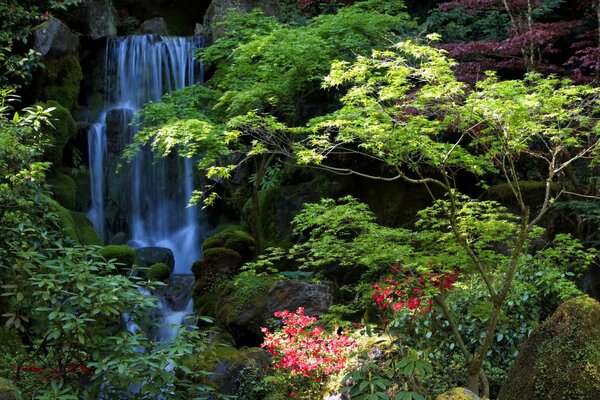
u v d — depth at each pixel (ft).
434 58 15.85
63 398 16.28
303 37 29.55
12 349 22.30
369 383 16.84
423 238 18.84
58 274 17.69
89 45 46.03
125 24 52.26
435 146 16.48
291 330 21.80
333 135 34.40
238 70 31.58
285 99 32.30
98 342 17.31
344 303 29.37
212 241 34.32
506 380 17.56
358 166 35.53
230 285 29.50
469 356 18.01
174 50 46.32
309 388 21.24
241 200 40.91
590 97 19.27
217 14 45.96
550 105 15.42
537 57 36.17
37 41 40.81
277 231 36.86
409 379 17.53
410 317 22.18
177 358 17.85
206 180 42.73
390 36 32.76
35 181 21.70
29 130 22.54
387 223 34.19
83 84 45.75
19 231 20.33
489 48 30.37
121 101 45.65
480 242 19.15
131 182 42.91
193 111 31.91
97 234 38.09
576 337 16.48
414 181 16.97
